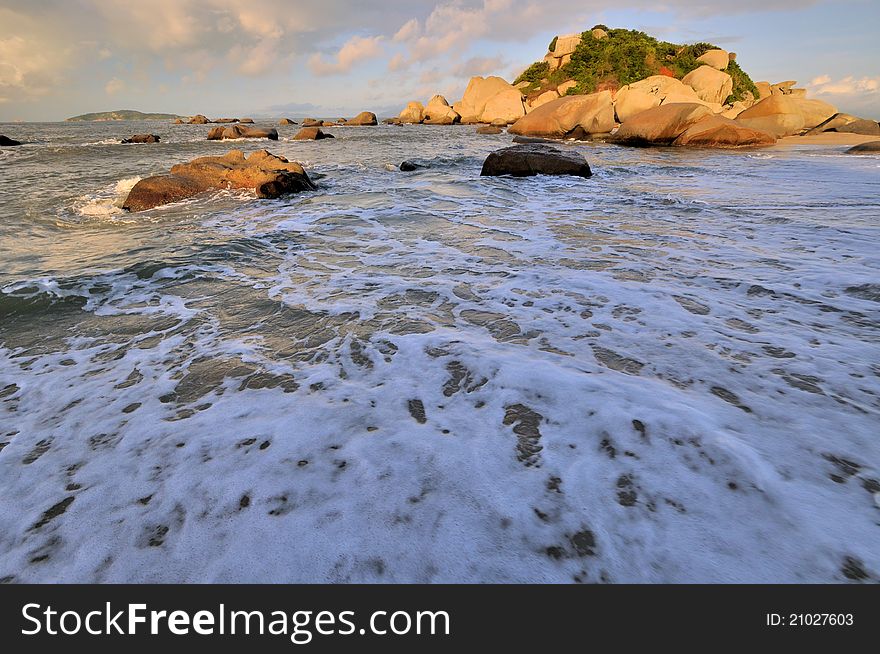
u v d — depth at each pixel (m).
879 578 1.51
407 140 30.77
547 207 8.50
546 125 31.19
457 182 11.85
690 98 33.97
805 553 1.59
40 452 2.28
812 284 4.17
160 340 3.50
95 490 2.01
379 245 6.03
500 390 2.63
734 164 15.83
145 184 9.50
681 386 2.60
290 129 51.28
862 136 27.25
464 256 5.43
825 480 1.88
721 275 4.48
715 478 1.92
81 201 9.86
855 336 3.17
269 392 2.74
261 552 1.69
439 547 1.68
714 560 1.59
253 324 3.73
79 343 3.49
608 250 5.50
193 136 38.91
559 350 3.08
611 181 12.15
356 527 1.77
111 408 2.64
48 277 4.85
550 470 2.02
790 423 2.24
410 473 2.03
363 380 2.83
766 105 29.05
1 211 8.75
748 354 2.94
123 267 5.15
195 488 2.00
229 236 6.61
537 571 1.60
